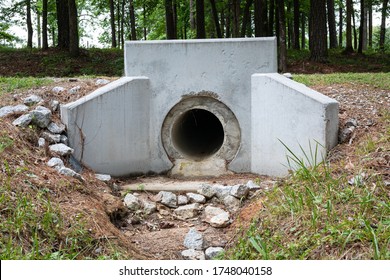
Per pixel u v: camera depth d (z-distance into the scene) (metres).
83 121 7.72
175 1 22.06
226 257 5.11
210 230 6.24
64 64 19.67
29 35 26.83
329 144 7.12
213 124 10.88
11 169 5.95
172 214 6.82
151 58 8.31
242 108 8.18
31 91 8.69
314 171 6.24
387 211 4.86
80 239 5.18
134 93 8.16
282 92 7.57
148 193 7.52
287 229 5.04
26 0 23.73
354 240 4.43
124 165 8.16
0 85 9.20
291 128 7.49
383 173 5.73
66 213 5.54
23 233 4.86
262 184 7.25
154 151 8.46
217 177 8.24
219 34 23.62
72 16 20.25
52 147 7.25
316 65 21.06
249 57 8.05
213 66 8.18
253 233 5.27
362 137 7.21
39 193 5.69
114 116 7.99
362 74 11.84
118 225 6.38
